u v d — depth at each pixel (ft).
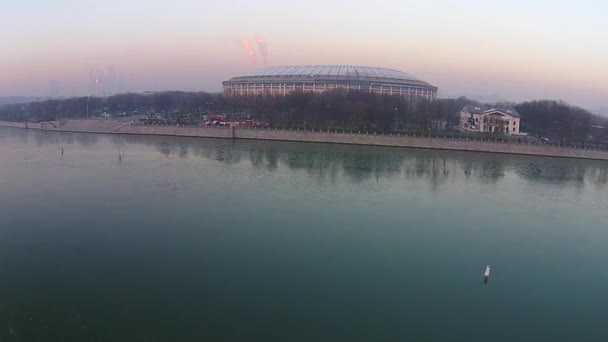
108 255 108.58
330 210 152.15
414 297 93.35
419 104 428.56
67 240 117.60
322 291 93.86
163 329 78.43
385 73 609.42
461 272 106.52
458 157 289.94
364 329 81.15
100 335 75.97
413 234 131.75
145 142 333.42
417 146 326.65
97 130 413.59
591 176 241.35
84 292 90.33
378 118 368.07
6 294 88.53
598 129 414.82
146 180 189.78
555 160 294.87
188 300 88.43
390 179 211.41
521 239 132.46
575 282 104.32
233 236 123.85
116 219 135.44
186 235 123.44
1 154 262.47
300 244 119.55
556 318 88.12
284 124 377.30
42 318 80.43
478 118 414.62
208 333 77.92
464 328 83.10
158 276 98.17
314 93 439.63
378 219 144.56
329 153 288.51
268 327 80.38
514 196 187.93
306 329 80.33
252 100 460.14
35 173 201.26
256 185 186.91
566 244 130.11
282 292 92.84
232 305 87.10
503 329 83.30
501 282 102.42
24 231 123.44
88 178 191.62
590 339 81.35
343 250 116.67
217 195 166.91
